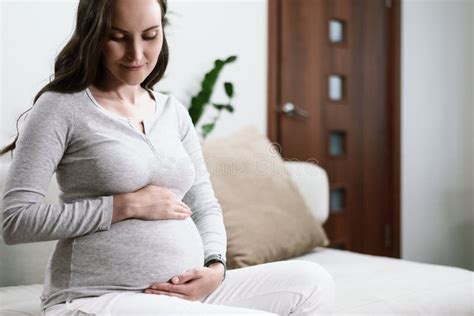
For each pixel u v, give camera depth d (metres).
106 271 1.28
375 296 1.76
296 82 3.21
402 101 3.82
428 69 3.99
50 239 1.26
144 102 1.49
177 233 1.37
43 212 1.24
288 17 3.16
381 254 3.76
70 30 2.38
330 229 3.42
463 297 1.88
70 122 1.30
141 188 1.37
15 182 1.25
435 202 4.10
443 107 4.12
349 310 1.63
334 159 3.43
